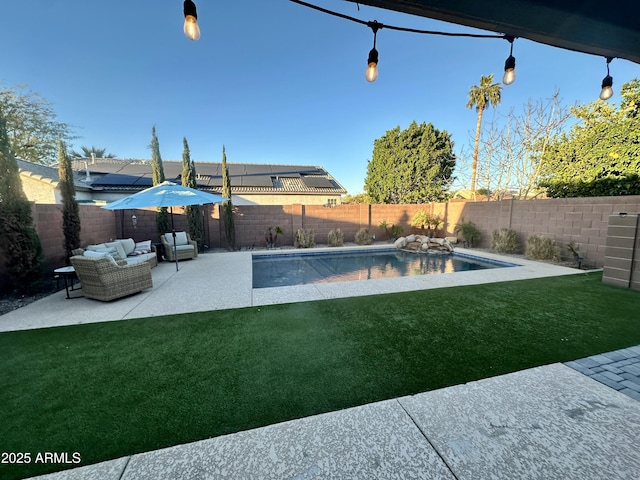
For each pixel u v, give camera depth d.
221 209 12.09
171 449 1.83
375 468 1.67
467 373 2.68
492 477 1.60
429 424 2.02
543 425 2.00
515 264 8.39
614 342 3.30
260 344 3.32
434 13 2.45
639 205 6.87
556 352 3.07
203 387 2.50
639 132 7.74
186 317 4.21
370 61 3.23
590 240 7.90
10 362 2.98
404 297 5.08
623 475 1.61
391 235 14.53
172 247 8.98
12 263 5.45
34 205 6.20
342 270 8.81
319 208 13.55
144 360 2.99
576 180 9.27
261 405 2.25
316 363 2.88
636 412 2.13
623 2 2.53
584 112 9.66
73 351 3.21
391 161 18.45
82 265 4.98
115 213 10.41
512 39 3.22
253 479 1.60
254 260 10.41
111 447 1.85
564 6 2.45
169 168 17.59
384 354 3.05
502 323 3.89
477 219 12.03
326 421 2.06
